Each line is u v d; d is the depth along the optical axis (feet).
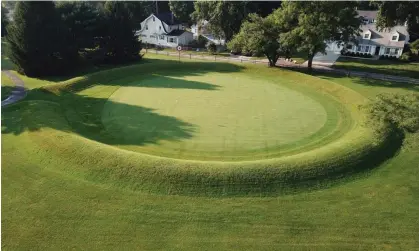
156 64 186.60
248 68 185.57
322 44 178.50
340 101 139.03
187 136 105.40
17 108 117.70
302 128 112.78
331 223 67.10
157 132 107.86
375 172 83.92
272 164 81.76
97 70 199.41
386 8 193.88
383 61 224.12
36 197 73.00
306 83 161.99
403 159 89.35
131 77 169.17
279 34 184.24
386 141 95.61
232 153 95.71
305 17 172.04
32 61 172.76
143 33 296.71
